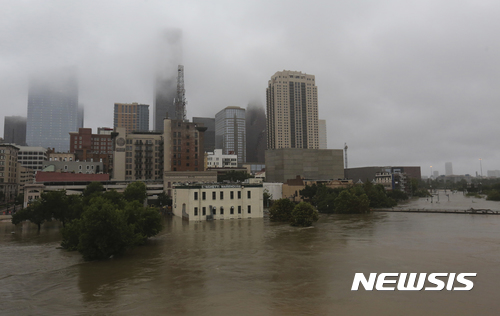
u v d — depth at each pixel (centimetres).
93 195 6312
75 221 4138
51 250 4275
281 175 15450
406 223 6262
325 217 7600
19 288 2472
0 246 4659
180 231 5369
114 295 2230
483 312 1855
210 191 7000
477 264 2955
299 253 3500
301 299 2081
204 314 1841
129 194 8706
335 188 10694
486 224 6003
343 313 1841
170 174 11219
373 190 10794
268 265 2989
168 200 10325
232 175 14288
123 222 3631
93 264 3262
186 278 2612
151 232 4294
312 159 15850
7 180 14662
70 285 2519
